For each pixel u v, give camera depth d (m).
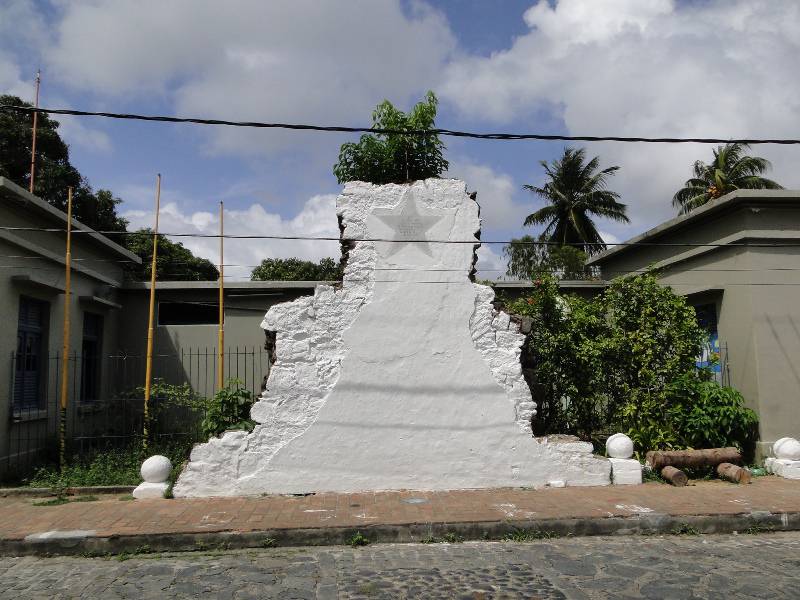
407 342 8.79
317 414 8.55
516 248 29.77
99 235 12.81
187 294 14.63
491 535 6.89
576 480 8.84
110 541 6.41
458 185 9.17
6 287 9.90
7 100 18.25
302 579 5.49
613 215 30.75
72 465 9.97
